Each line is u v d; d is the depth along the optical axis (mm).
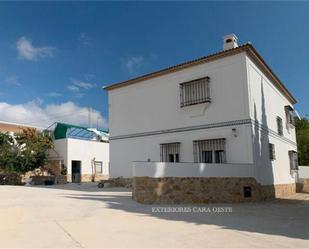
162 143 20047
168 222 8812
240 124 16953
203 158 18156
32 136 30453
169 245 6328
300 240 6914
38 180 27109
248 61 17453
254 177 16203
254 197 15938
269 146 19672
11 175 26844
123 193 16750
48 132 33062
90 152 33500
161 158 20031
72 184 27234
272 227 8398
